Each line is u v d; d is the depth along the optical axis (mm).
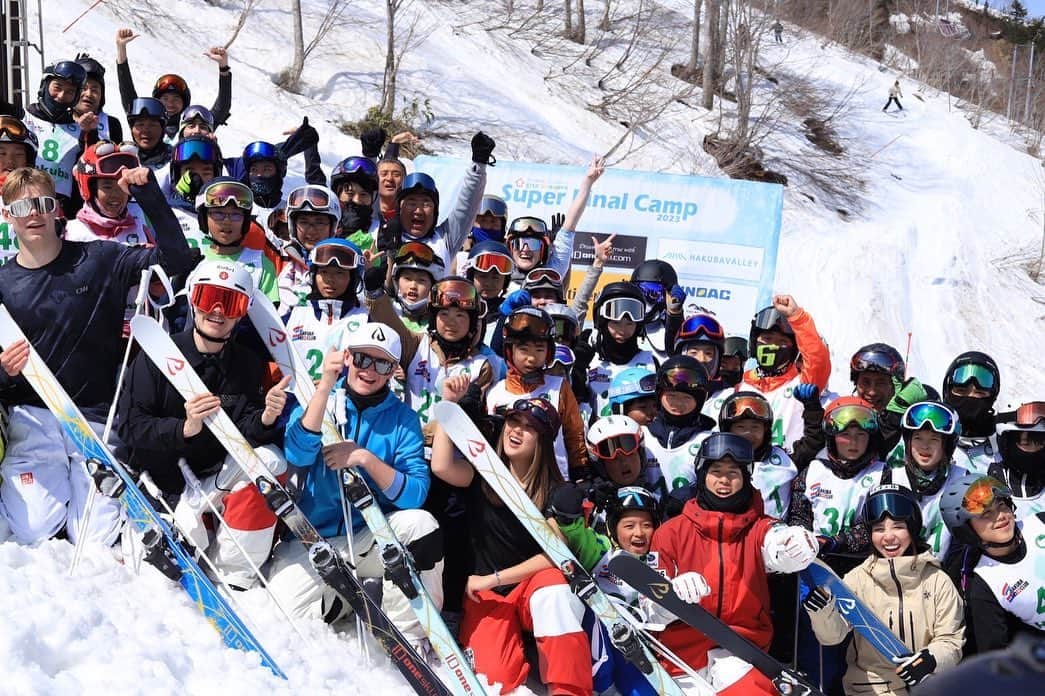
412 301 5590
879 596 4496
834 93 33594
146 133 7000
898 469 5047
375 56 20312
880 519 4504
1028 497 5055
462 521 4867
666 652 4305
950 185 28844
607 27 29797
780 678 4234
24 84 9484
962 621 4465
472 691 4066
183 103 8344
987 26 63250
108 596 3914
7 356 4129
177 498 4570
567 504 4387
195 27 17734
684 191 9422
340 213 6148
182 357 4211
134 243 5789
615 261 9438
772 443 5805
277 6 20188
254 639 3877
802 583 4531
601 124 23188
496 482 4285
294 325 5332
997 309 21297
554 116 22562
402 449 4535
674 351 6090
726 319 9469
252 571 4488
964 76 46688
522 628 4480
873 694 4441
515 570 4430
